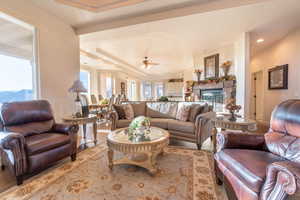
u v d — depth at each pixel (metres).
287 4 2.56
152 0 2.64
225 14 2.84
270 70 4.87
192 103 3.70
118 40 4.39
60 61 3.31
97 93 8.07
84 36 3.82
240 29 3.56
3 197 1.59
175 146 3.08
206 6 2.73
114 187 1.75
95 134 3.26
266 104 5.20
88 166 2.25
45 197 1.59
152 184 1.80
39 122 2.50
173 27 3.37
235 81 4.25
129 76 11.30
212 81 5.00
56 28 3.22
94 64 7.00
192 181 1.86
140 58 6.80
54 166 2.24
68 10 2.96
